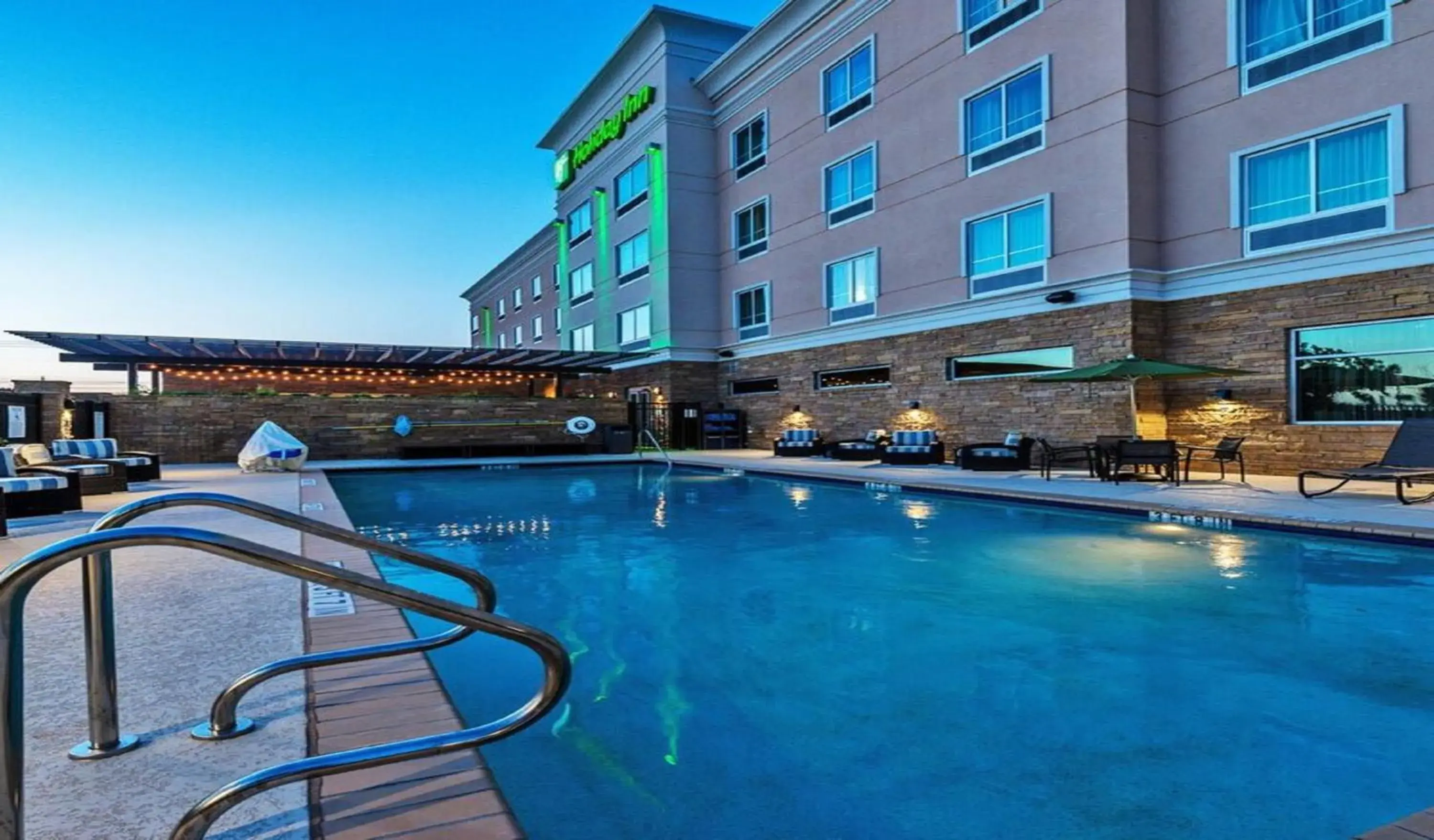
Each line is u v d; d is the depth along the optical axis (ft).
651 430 74.38
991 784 8.63
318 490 36.22
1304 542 22.91
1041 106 47.42
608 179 88.99
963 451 46.44
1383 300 34.86
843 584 18.76
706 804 8.23
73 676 10.03
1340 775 8.76
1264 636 14.12
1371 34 35.32
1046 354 47.44
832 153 64.28
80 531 22.48
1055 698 11.24
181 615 13.03
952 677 12.17
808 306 67.46
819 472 45.60
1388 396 35.17
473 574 7.18
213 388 68.13
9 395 39.17
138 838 5.98
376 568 18.38
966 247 52.70
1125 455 36.29
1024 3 48.21
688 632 14.79
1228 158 40.47
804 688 11.75
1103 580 18.85
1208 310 41.45
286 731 8.10
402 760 5.70
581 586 18.72
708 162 78.64
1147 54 43.14
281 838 6.00
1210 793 8.37
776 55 69.56
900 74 57.67
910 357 57.21
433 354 68.03
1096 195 44.32
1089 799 8.26
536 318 116.57
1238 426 40.27
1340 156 36.65
